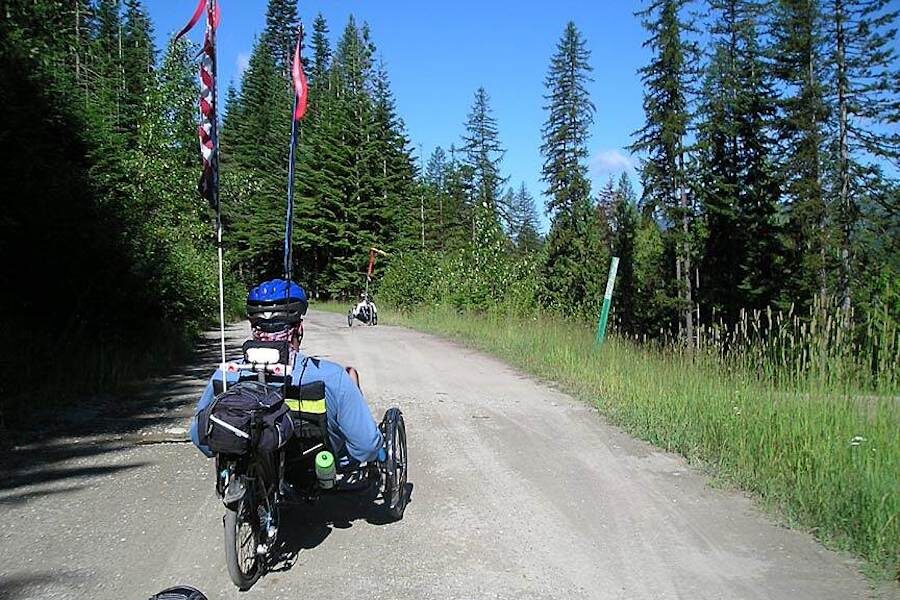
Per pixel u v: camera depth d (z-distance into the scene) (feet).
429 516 18.44
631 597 14.03
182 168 73.26
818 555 16.02
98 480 21.13
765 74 123.75
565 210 151.64
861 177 112.98
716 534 17.25
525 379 41.04
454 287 90.33
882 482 18.06
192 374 42.83
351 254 193.77
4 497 19.58
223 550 16.14
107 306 42.98
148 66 134.00
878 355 25.71
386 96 203.51
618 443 26.00
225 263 123.95
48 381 32.91
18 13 40.29
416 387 38.01
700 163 126.11
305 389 15.12
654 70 122.31
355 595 14.06
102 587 14.28
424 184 233.14
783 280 119.24
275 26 217.36
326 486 15.64
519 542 16.72
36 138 39.19
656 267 133.08
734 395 26.96
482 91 214.28
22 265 37.45
